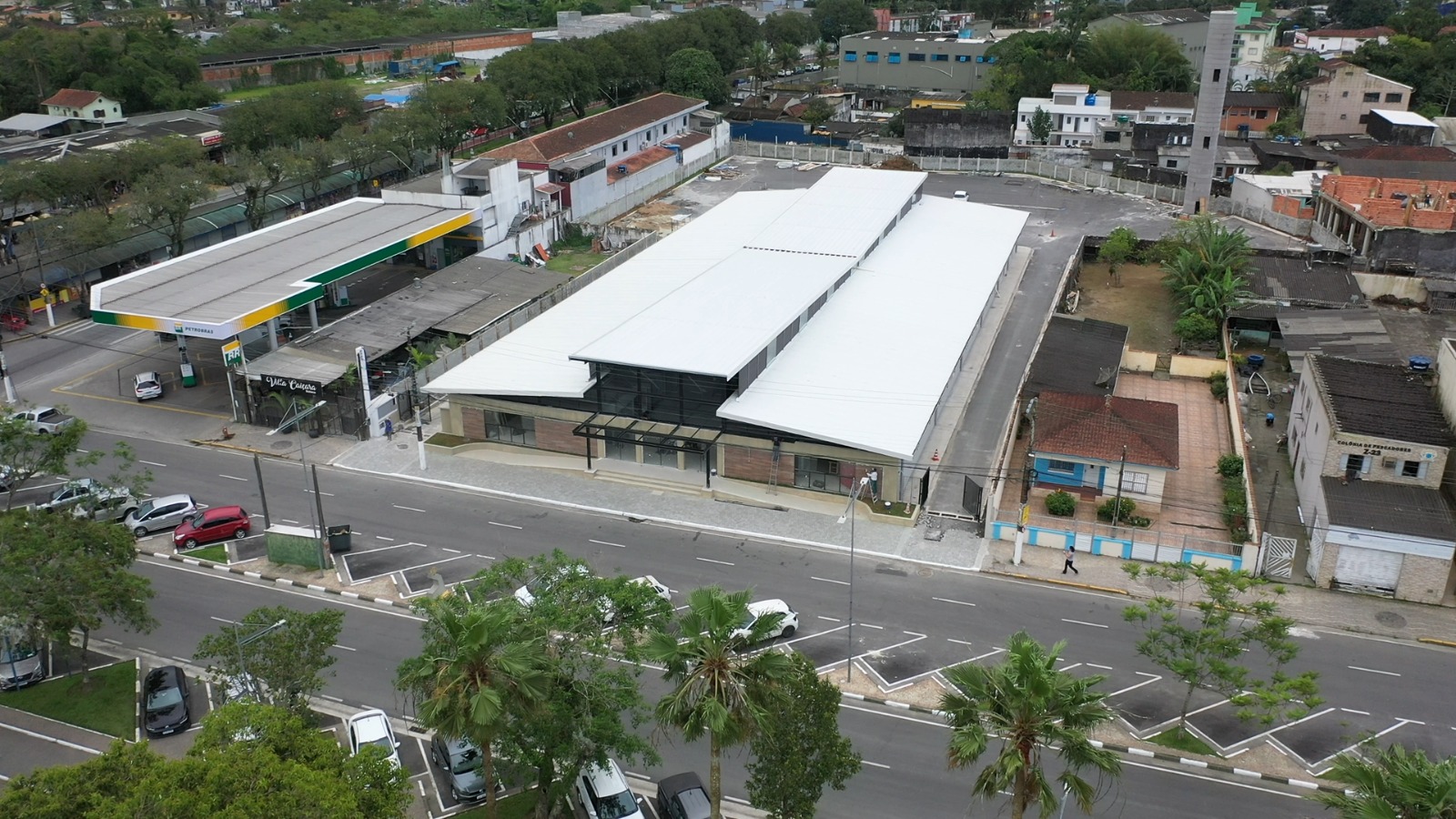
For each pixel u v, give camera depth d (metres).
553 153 126.25
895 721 47.50
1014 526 61.81
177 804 28.92
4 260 107.56
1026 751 31.42
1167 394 82.00
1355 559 56.06
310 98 149.12
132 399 82.12
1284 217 121.88
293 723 34.53
